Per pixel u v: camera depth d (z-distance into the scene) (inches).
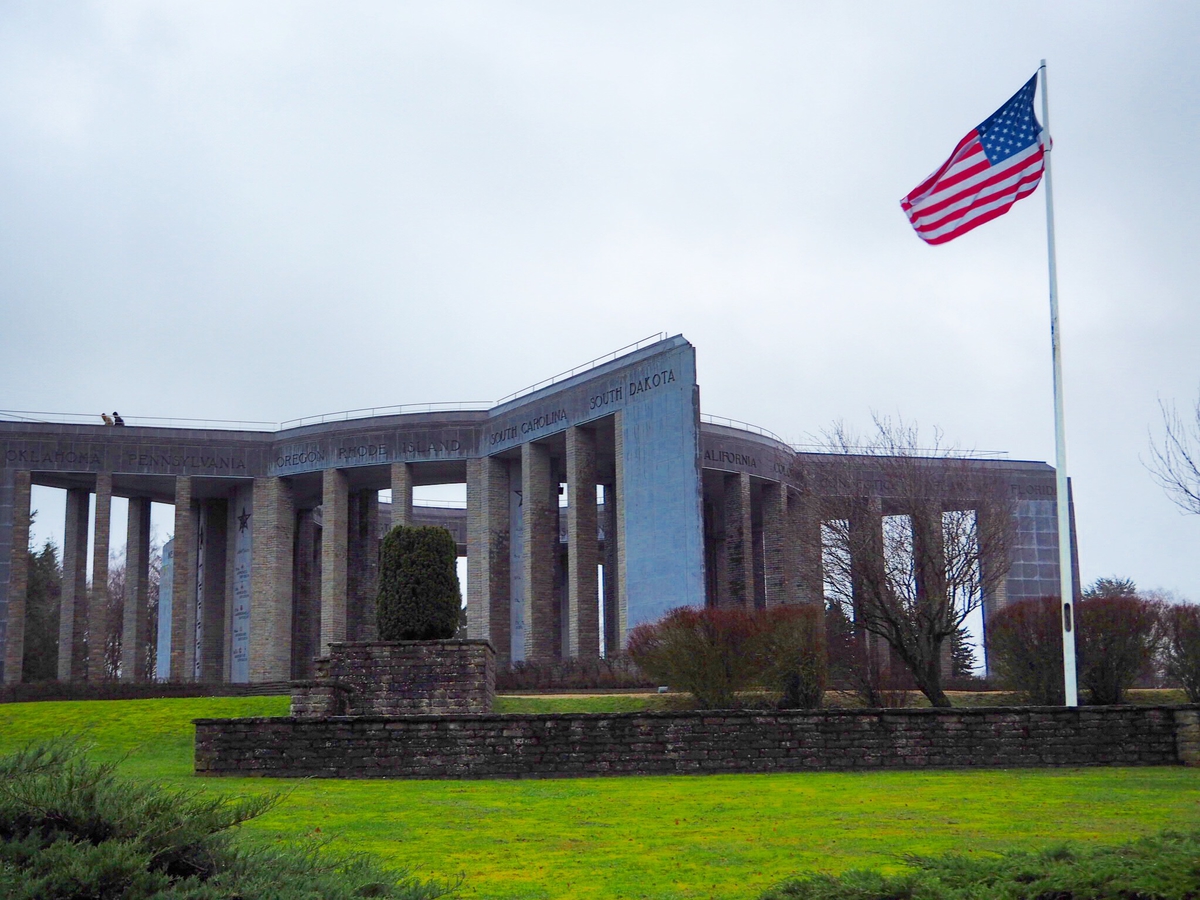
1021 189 946.7
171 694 1806.1
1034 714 778.2
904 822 534.0
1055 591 2049.7
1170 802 590.6
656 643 1243.8
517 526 2025.1
